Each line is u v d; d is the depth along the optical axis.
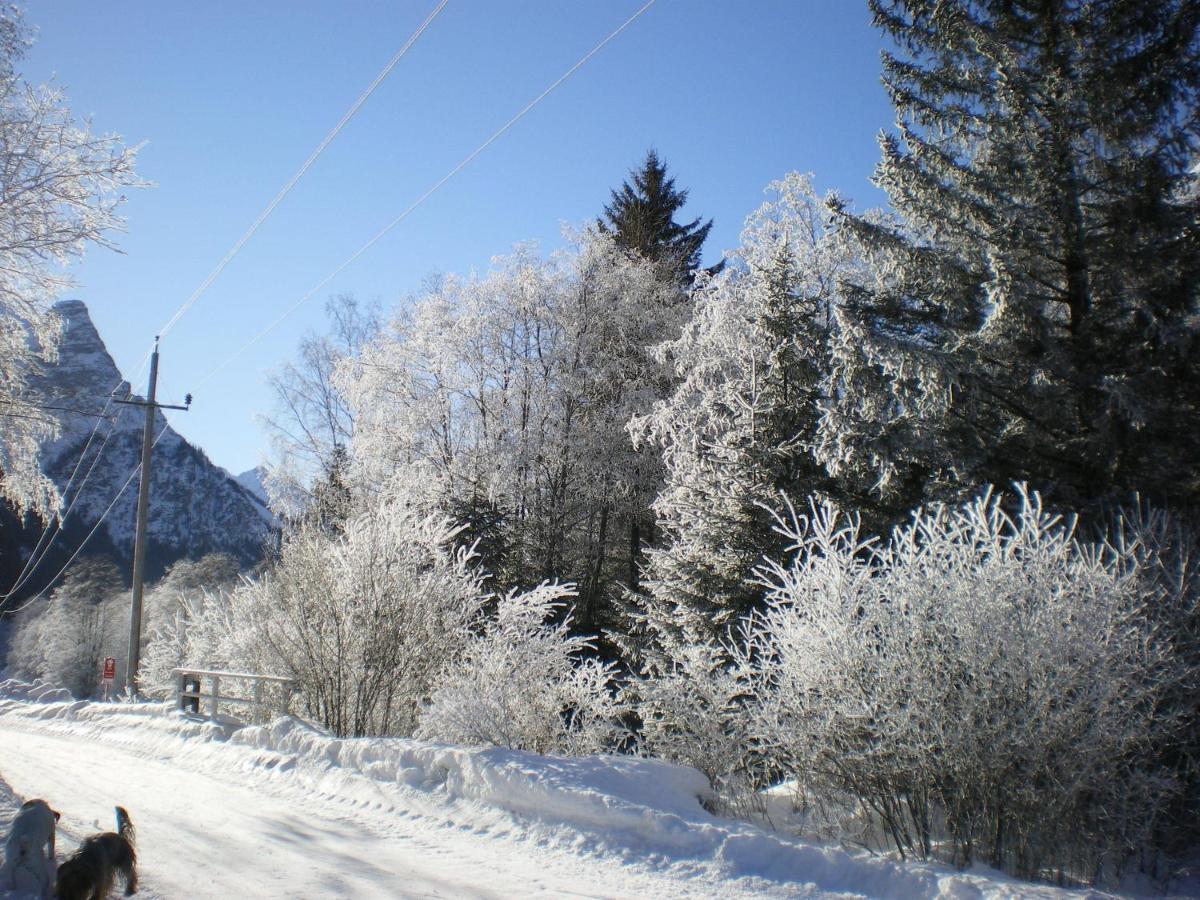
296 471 35.62
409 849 7.51
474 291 31.77
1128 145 13.52
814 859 6.93
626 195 39.03
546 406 30.55
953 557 7.98
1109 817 7.32
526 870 6.96
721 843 7.35
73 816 8.05
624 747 13.25
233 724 14.16
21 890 5.17
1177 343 12.11
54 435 12.63
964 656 7.37
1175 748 8.08
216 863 6.61
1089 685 7.20
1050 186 13.43
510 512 27.89
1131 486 11.59
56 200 10.82
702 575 15.83
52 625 60.25
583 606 28.84
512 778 8.58
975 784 7.35
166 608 54.69
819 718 8.12
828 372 17.20
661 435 21.03
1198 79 12.85
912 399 13.30
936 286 14.51
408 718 13.85
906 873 6.53
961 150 15.23
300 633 13.81
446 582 14.43
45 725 18.33
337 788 9.89
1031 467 12.84
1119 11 13.21
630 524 32.03
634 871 7.02
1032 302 12.94
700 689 10.41
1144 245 12.71
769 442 16.58
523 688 11.82
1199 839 8.24
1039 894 6.07
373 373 31.52
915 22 14.81
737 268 24.84
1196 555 9.16
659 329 31.56
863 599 8.13
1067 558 8.16
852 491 14.63
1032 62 14.38
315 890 5.95
